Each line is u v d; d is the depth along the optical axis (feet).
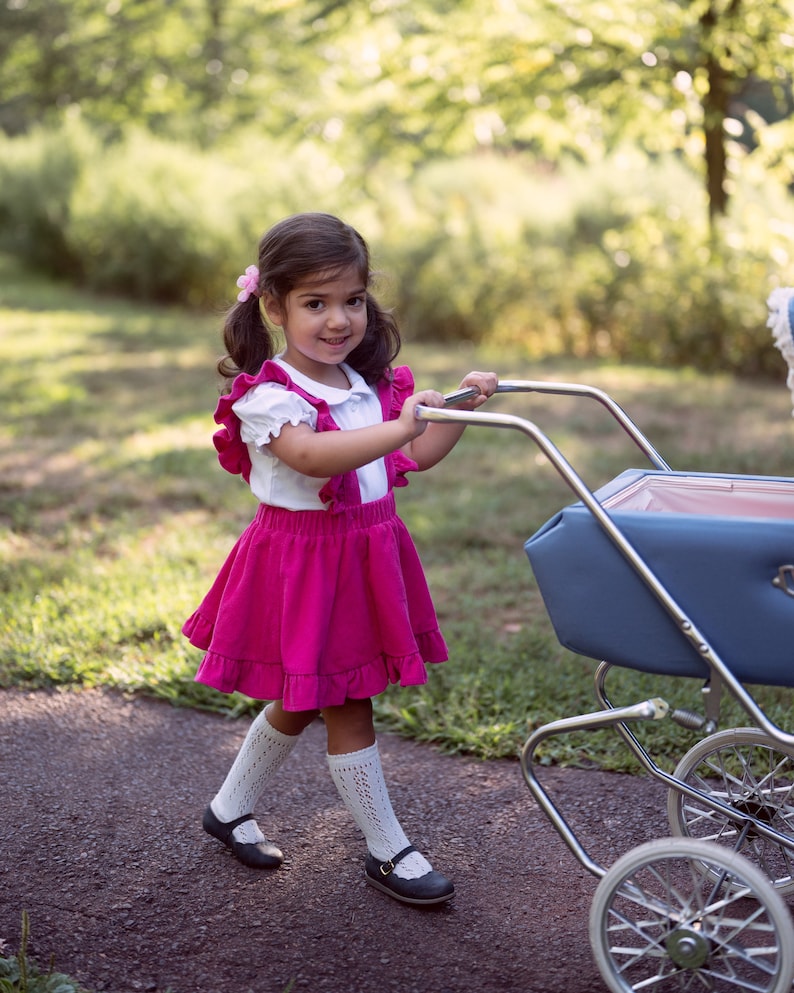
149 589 14.14
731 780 9.55
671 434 23.47
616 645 7.00
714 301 32.24
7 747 10.84
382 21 36.70
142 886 8.65
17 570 14.97
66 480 19.79
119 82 60.49
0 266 51.90
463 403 8.37
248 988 7.48
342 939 8.05
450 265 37.52
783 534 6.46
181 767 10.58
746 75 32.14
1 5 60.80
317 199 42.57
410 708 11.50
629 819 9.68
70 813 9.68
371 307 8.57
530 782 7.40
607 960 7.13
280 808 9.88
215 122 57.67
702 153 34.88
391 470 8.46
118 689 12.12
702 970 7.08
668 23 31.81
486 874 8.91
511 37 33.19
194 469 20.42
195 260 43.70
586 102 32.96
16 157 52.44
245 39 59.06
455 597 14.73
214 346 33.50
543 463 21.36
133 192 46.11
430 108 34.83
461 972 7.70
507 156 46.60
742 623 6.67
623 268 35.17
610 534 6.74
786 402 27.09
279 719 8.74
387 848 8.49
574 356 35.81
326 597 7.95
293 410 7.62
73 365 30.89
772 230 32.40
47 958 7.66
